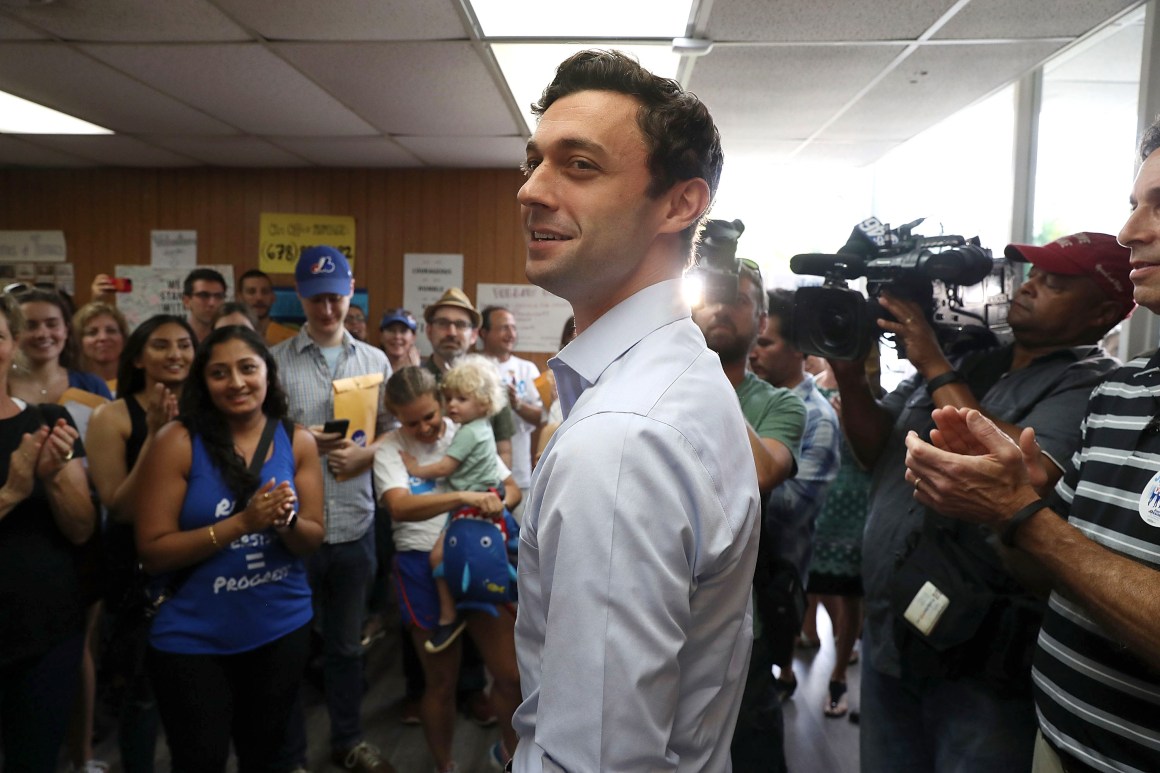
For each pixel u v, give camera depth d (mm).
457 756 2418
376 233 4711
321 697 2834
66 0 2275
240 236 4719
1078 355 1399
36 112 3545
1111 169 2467
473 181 4676
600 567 621
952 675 1279
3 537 1597
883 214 4578
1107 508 954
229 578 1635
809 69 2848
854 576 2648
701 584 696
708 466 678
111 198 4754
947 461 935
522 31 2518
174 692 1590
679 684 707
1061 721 989
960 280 1369
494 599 2002
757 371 2176
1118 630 831
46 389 2406
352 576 2400
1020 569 1089
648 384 699
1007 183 3174
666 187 764
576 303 825
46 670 1631
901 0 2250
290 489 1641
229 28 2482
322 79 2969
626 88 752
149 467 1659
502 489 2383
